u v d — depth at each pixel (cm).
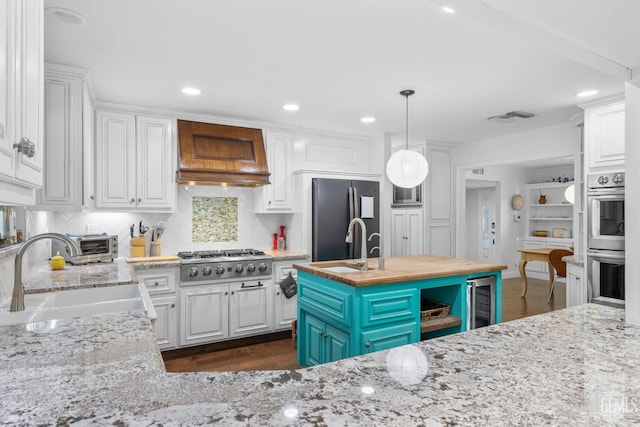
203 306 362
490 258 829
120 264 316
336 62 263
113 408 72
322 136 467
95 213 366
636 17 116
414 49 243
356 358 96
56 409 73
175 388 80
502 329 121
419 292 263
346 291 247
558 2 119
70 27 212
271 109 374
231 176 384
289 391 77
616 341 110
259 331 390
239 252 406
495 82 304
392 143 553
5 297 195
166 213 399
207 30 217
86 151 279
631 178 128
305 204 418
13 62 87
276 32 220
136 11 196
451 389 78
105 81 293
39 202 249
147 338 125
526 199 834
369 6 195
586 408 71
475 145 536
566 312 143
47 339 123
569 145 430
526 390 79
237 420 66
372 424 65
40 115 114
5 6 82
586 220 344
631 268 126
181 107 364
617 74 137
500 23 131
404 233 552
